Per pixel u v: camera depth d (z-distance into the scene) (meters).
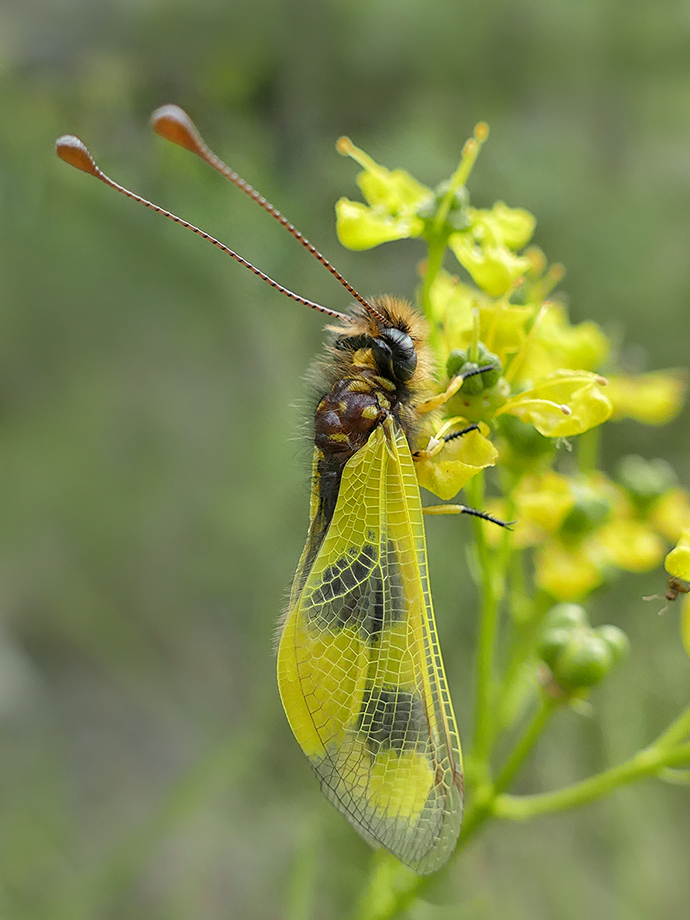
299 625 0.17
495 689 0.19
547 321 0.18
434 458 0.17
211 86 0.23
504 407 0.17
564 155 0.29
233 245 0.24
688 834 0.24
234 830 0.23
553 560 0.18
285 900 0.22
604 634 0.18
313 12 0.24
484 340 0.18
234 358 0.28
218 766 0.22
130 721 0.28
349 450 0.17
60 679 0.28
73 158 0.16
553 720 0.24
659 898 0.23
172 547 0.29
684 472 0.28
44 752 0.27
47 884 0.23
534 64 0.28
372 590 0.17
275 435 0.26
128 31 0.23
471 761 0.18
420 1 0.25
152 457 0.29
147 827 0.22
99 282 0.25
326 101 0.25
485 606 0.18
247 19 0.23
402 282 0.25
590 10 0.27
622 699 0.24
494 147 0.28
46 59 0.22
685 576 0.17
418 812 0.17
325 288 0.25
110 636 0.28
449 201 0.18
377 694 0.17
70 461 0.29
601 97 0.29
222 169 0.16
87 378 0.29
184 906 0.23
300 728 0.17
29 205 0.22
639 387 0.19
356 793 0.17
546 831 0.25
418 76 0.26
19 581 0.29
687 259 0.30
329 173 0.24
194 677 0.28
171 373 0.28
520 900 0.24
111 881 0.21
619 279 0.30
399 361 0.17
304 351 0.25
